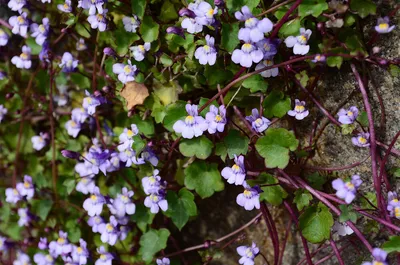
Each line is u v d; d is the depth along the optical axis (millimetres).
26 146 567
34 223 561
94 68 517
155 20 493
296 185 462
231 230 531
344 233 464
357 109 448
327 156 480
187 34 477
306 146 488
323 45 449
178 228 527
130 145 489
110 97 517
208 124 455
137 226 528
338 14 441
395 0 444
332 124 476
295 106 462
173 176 509
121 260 533
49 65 541
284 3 451
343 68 465
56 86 552
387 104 455
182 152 474
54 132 556
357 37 446
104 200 507
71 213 549
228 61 477
